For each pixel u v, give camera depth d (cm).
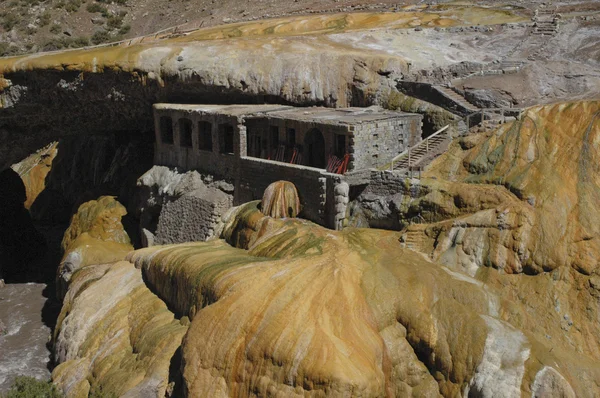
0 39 7600
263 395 2530
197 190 4084
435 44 4612
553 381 2498
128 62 4397
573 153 3130
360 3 6344
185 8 7756
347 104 4212
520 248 2912
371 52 4372
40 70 4403
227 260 3106
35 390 2970
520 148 3225
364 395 2433
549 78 3872
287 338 2567
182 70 4362
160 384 2806
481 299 2797
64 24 7838
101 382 2984
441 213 3181
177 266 3222
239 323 2670
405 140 3700
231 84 4291
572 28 4572
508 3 5569
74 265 4300
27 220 5397
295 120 3722
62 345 3391
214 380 2628
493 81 3888
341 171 3503
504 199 3056
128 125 4853
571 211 2978
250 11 6938
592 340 2723
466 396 2592
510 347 2611
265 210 3475
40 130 4794
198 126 4134
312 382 2459
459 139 3475
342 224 3403
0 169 4925
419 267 2936
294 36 4844
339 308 2705
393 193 3372
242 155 3891
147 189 4459
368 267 2956
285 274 2834
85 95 4500
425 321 2734
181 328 2994
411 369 2697
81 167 5809
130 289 3456
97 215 4641
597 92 3716
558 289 2834
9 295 4447
